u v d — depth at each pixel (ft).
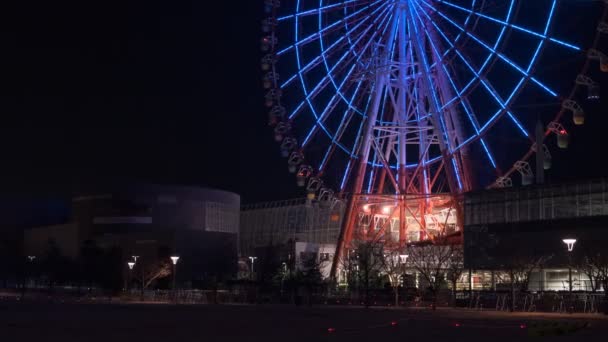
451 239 364.99
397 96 328.29
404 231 337.31
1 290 512.22
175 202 613.52
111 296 390.01
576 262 308.19
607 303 242.58
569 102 266.98
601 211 314.96
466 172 307.17
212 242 507.30
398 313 234.99
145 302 332.60
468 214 359.25
